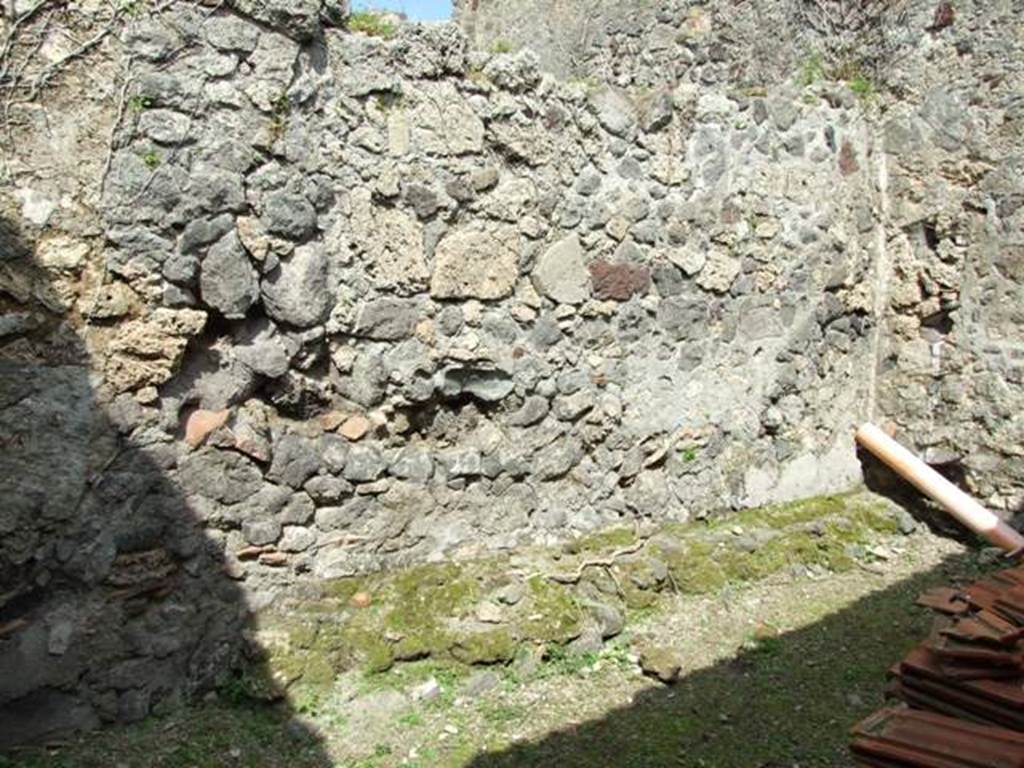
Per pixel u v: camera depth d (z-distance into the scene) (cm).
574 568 387
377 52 341
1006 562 454
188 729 301
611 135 408
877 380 527
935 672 229
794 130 475
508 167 379
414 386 362
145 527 306
